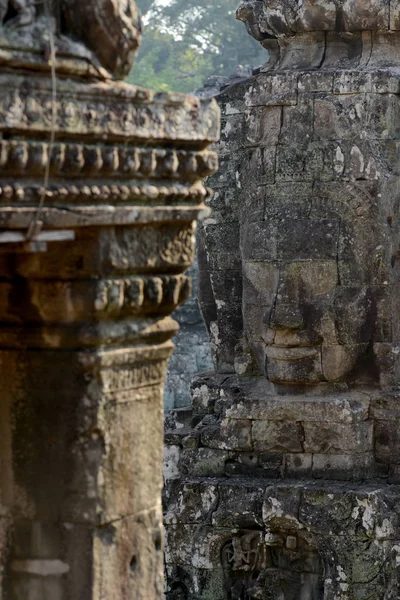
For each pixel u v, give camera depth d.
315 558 26.34
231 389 27.95
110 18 15.16
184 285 16.45
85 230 15.52
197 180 16.33
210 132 16.19
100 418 15.96
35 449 16.22
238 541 26.83
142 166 15.58
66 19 15.09
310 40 27.66
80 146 14.99
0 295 16.14
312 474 26.80
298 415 26.80
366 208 26.70
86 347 15.91
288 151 27.05
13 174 14.59
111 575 16.25
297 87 27.09
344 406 26.53
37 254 15.78
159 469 16.69
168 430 28.45
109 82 15.28
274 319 26.73
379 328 26.95
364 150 26.75
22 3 14.59
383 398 26.78
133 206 15.54
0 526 16.44
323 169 26.84
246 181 27.84
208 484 27.03
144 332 16.23
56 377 16.05
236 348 28.16
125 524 16.34
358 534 25.89
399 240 27.17
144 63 62.72
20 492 16.31
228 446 27.34
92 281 15.66
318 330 26.69
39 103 14.64
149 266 16.03
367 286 26.83
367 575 25.84
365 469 26.67
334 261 26.70
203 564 27.06
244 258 27.52
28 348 16.16
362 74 26.86
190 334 42.16
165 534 27.31
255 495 26.62
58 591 16.22
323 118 26.98
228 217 28.39
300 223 26.83
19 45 14.51
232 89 28.19
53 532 16.20
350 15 27.08
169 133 15.77
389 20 27.09
